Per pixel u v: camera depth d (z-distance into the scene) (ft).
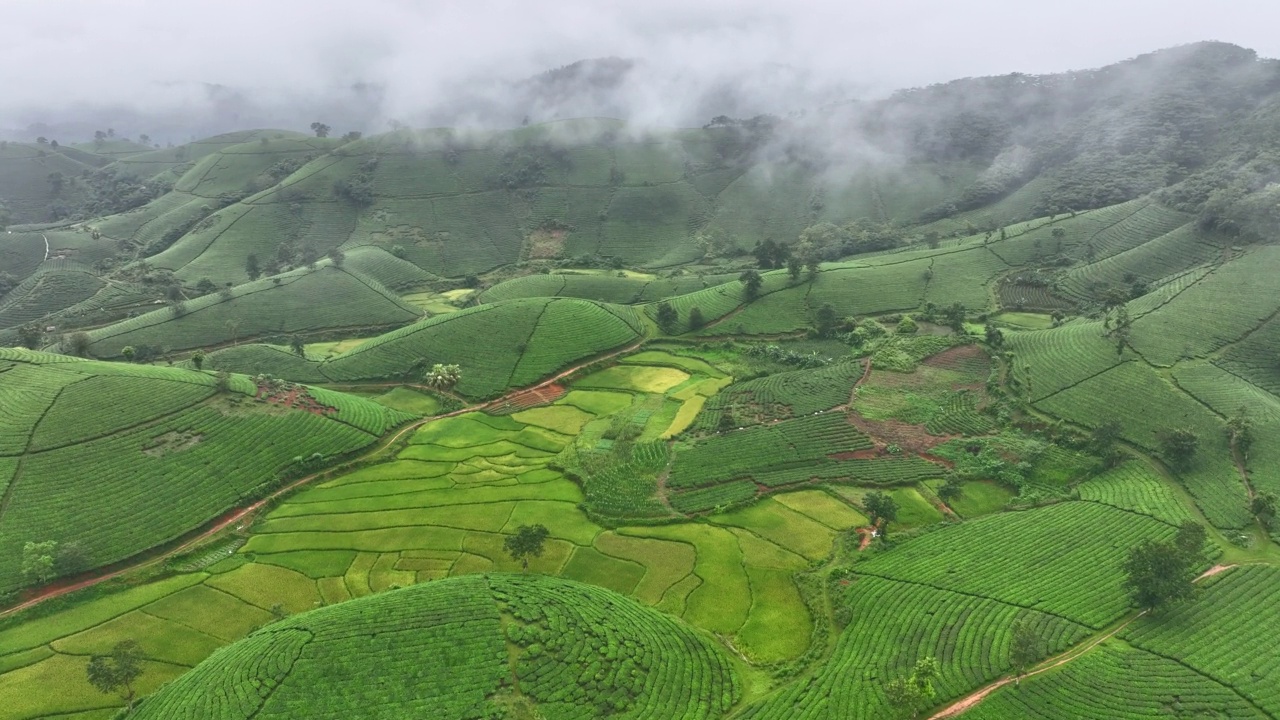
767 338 478.59
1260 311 380.99
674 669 197.36
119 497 279.49
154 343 492.95
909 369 402.31
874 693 184.75
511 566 255.09
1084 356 372.17
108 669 184.24
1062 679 185.78
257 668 189.88
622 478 310.04
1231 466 285.02
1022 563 240.73
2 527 257.55
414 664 192.65
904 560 247.50
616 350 460.55
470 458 334.65
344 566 257.55
